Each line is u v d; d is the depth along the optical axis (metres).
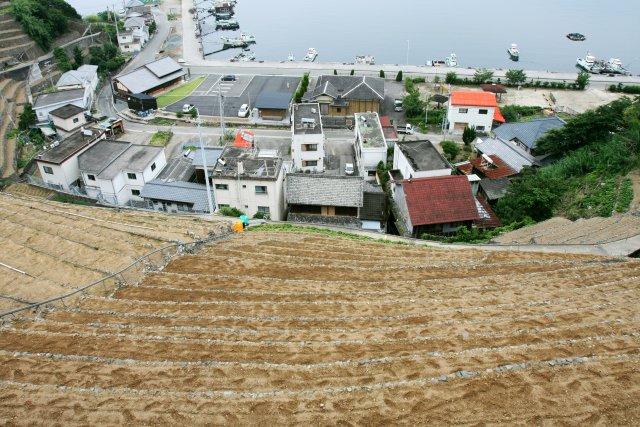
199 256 23.86
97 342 15.76
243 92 60.47
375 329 16.42
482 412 11.67
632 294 18.55
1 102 52.91
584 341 14.52
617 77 66.88
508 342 14.88
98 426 11.78
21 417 12.16
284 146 47.88
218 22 93.38
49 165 37.19
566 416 11.38
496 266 22.95
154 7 97.31
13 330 16.61
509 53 80.06
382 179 39.00
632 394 11.93
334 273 22.30
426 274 22.25
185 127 51.50
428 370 13.48
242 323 17.27
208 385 13.26
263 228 30.12
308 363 14.27
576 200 31.42
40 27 66.00
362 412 11.95
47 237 24.33
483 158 40.62
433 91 61.66
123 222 28.72
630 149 33.50
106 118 52.06
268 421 11.78
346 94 53.62
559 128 41.06
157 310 18.25
